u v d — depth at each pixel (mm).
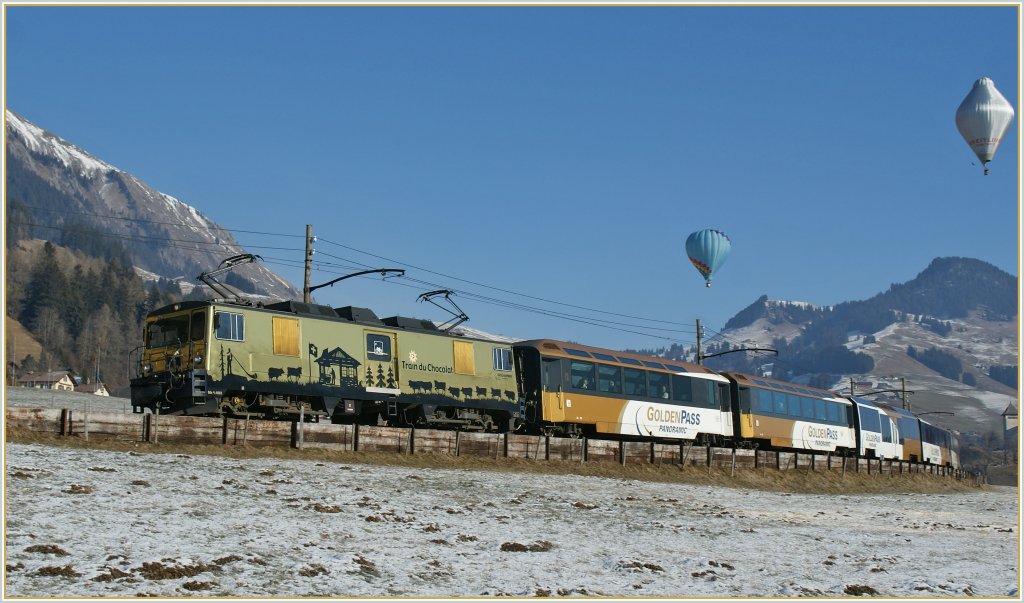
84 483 22031
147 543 17547
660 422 47750
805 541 26125
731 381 53906
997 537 30703
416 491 27766
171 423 29750
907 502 46312
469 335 42219
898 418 74188
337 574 16953
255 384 32781
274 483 25516
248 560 17047
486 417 41469
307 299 41000
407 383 37531
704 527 27203
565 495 31234
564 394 42938
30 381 136750
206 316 32156
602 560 20766
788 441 57281
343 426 33500
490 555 20016
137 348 34062
